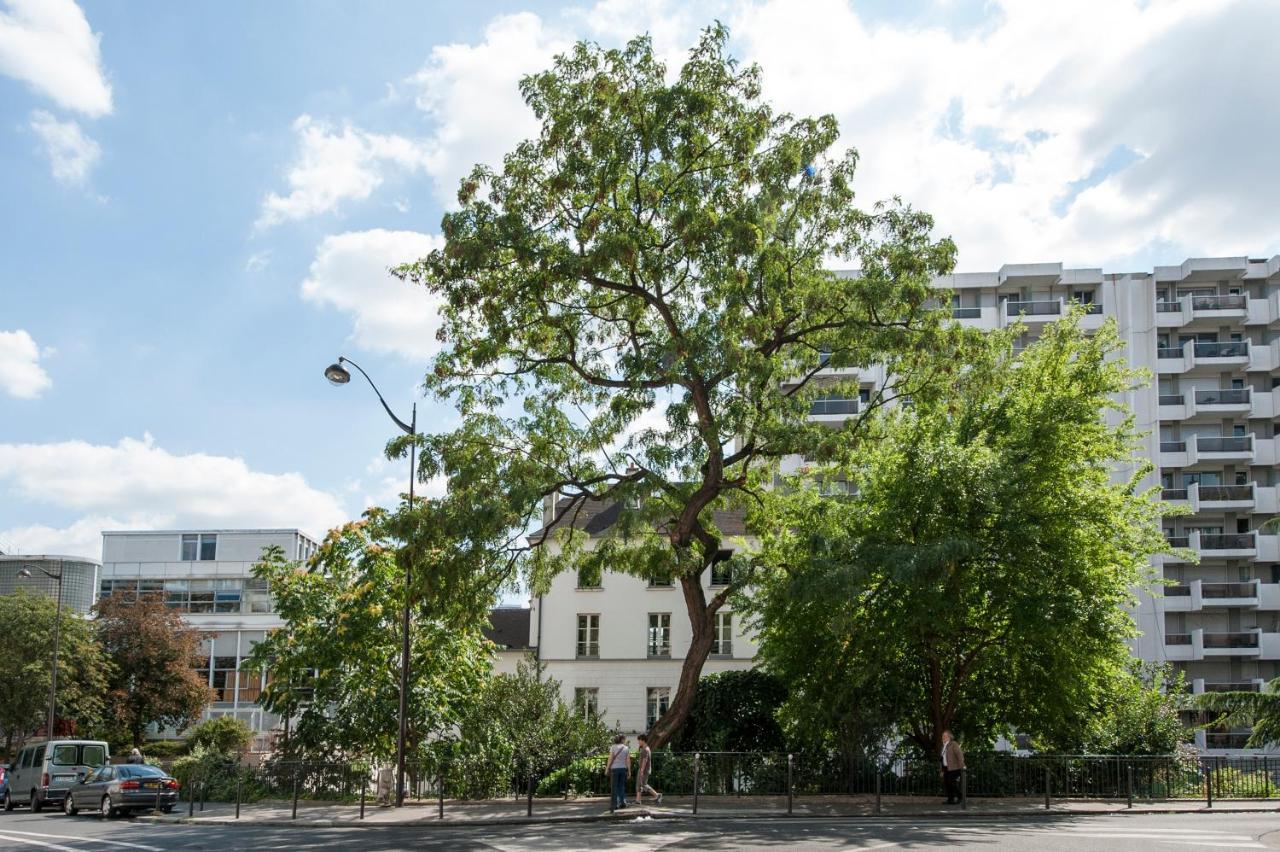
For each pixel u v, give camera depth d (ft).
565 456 89.35
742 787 84.07
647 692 154.61
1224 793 87.10
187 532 255.50
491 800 83.76
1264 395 204.23
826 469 92.68
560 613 158.30
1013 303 209.97
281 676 104.17
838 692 88.12
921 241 85.25
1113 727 95.45
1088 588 83.71
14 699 156.87
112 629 176.86
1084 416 86.43
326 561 107.34
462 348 87.04
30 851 59.21
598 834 61.67
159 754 178.91
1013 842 55.42
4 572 249.75
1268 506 200.03
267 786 96.53
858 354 83.46
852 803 78.95
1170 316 210.18
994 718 95.66
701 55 82.17
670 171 81.82
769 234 83.97
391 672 102.01
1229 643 194.70
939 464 84.64
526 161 82.38
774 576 91.97
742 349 77.71
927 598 82.94
